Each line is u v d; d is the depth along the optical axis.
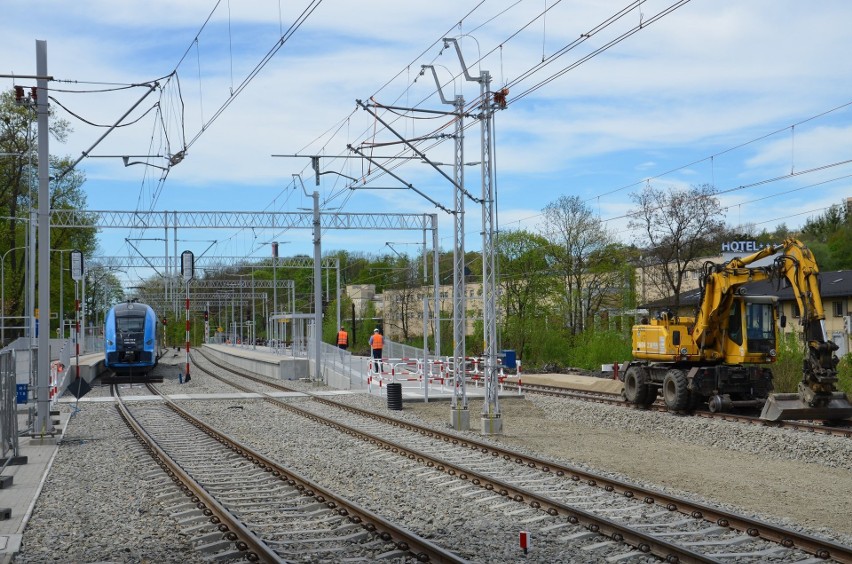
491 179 22.97
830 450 19.33
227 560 10.41
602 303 65.56
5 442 17.00
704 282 27.70
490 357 23.45
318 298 43.53
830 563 10.03
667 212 58.31
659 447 21.64
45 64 20.42
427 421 26.31
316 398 33.72
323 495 13.73
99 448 20.09
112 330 48.72
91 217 46.19
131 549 10.87
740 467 18.48
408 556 10.48
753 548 10.77
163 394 36.88
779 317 28.25
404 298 83.88
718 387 26.92
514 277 62.31
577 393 35.50
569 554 10.48
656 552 10.38
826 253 87.19
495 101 21.91
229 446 20.14
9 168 62.81
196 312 128.38
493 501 13.77
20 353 48.41
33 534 11.68
